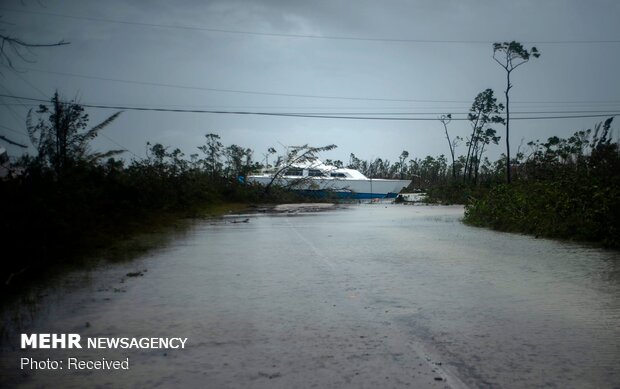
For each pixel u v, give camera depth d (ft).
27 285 22.66
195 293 20.65
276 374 11.60
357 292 20.58
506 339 14.12
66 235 30.32
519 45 125.59
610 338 14.15
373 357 12.71
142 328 15.53
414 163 273.13
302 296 19.92
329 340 14.17
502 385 10.87
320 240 41.16
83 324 16.03
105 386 11.03
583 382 11.01
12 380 11.47
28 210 26.55
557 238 40.65
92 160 51.83
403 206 117.50
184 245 38.11
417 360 12.48
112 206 50.60
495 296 19.63
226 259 30.50
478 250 33.88
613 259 29.32
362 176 153.89
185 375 11.61
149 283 22.88
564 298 19.21
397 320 16.24
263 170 140.77
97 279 23.99
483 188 117.50
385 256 31.27
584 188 41.81
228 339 14.35
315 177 143.33
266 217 75.82
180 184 82.33
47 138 42.68
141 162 73.26
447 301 18.83
